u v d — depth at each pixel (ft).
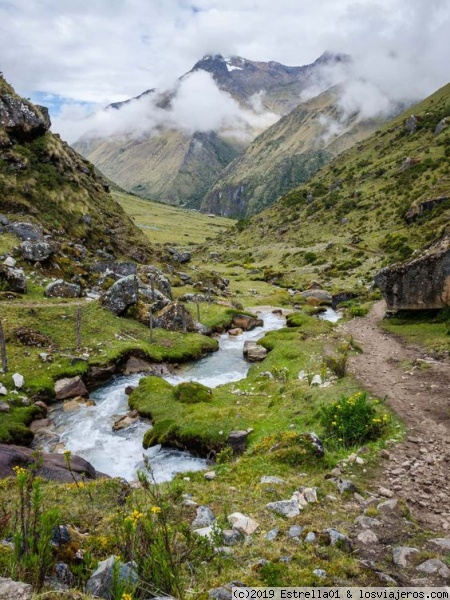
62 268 176.55
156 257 274.16
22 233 185.26
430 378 79.82
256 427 71.15
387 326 140.36
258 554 28.73
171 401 91.86
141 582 20.80
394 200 435.94
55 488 41.86
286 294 257.14
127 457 73.77
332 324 162.50
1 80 244.01
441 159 460.14
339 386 79.05
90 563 22.77
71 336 125.90
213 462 68.74
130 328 141.28
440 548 30.53
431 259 132.57
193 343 139.74
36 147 239.09
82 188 257.14
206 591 23.43
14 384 95.55
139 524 23.35
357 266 316.60
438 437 55.42
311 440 52.01
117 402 99.86
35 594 18.21
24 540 21.03
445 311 130.82
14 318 123.34
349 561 27.68
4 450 53.11
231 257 492.13
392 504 37.27
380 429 57.82
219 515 35.81
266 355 129.49
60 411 94.32
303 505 37.78
